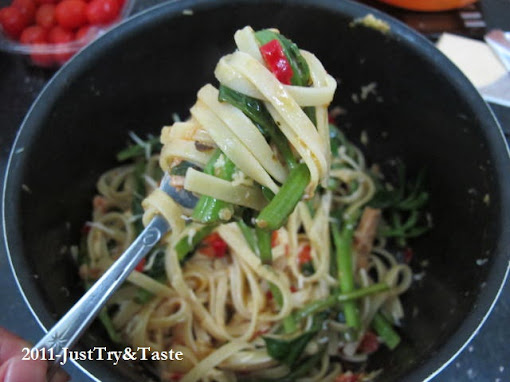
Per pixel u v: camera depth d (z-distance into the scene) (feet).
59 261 1.08
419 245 1.30
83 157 1.20
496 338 1.10
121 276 0.86
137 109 1.30
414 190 1.32
